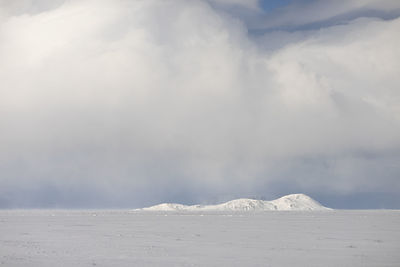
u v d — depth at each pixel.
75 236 64.50
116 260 37.69
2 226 94.44
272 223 106.62
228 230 77.75
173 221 123.94
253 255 40.59
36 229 82.88
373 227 84.94
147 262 36.56
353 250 43.88
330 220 126.31
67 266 34.66
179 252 43.09
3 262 36.69
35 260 37.78
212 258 38.66
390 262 35.78
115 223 110.69
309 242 52.66
